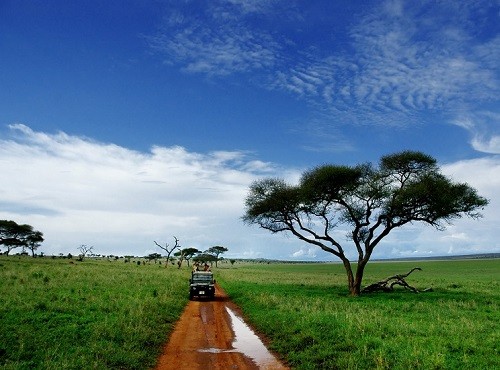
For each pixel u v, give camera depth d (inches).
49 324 589.0
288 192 1454.2
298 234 1454.2
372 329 591.2
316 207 1400.1
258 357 507.5
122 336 541.6
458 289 1542.8
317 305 896.3
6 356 439.2
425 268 4069.9
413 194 1203.9
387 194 1272.1
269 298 981.8
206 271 1337.4
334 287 1568.7
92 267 2283.5
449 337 570.6
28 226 4057.6
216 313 891.4
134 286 1213.7
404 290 1499.8
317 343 528.4
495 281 2033.7
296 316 711.1
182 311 909.8
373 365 430.3
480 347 509.7
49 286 1072.8
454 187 1233.4
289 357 492.4
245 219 1526.8
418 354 450.3
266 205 1450.5
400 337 549.0
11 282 1115.3
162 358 499.2
